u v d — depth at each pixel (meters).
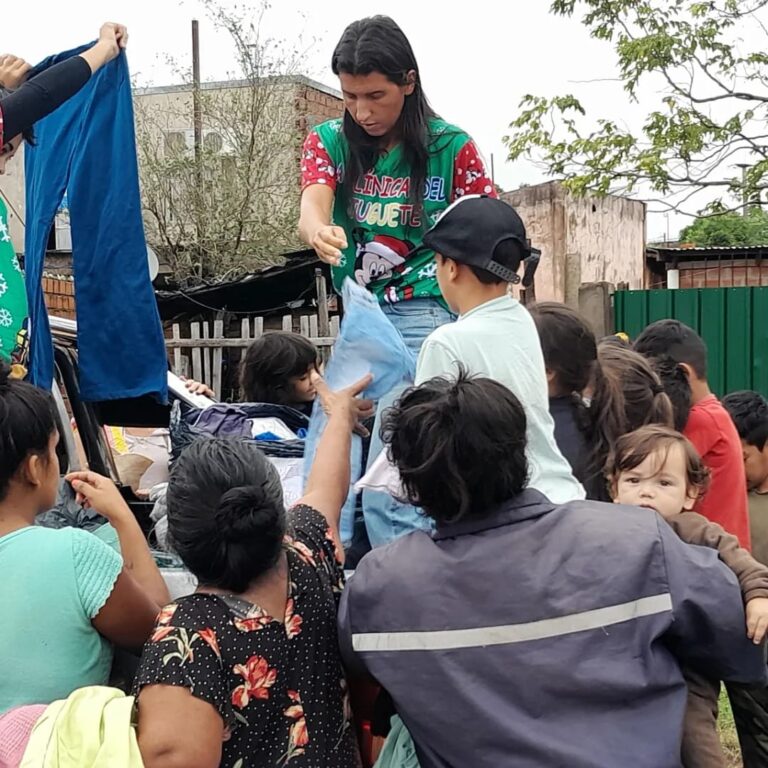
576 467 2.54
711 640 1.78
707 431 3.35
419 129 2.78
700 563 1.79
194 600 1.80
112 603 1.98
